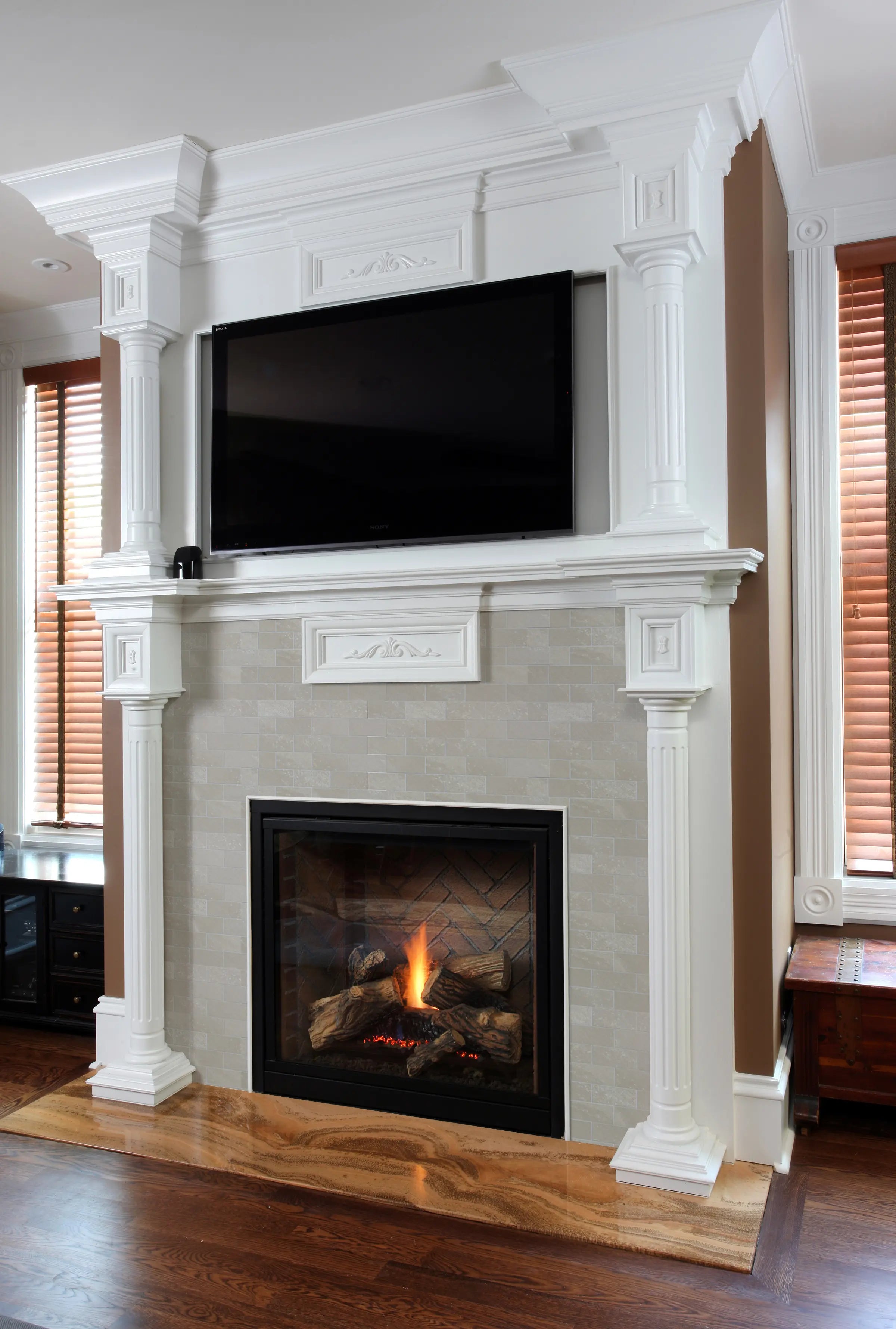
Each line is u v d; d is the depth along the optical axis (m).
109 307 3.03
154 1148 2.64
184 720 3.07
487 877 2.85
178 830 3.08
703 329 2.52
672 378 2.46
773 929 2.49
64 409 4.19
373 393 2.82
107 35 2.33
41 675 4.21
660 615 2.41
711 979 2.49
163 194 2.89
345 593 2.81
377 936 2.98
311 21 2.28
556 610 2.61
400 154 2.74
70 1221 2.32
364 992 2.89
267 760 2.96
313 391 2.90
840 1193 2.40
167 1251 2.20
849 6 2.26
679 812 2.44
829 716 3.12
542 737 2.63
